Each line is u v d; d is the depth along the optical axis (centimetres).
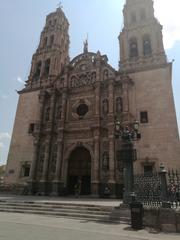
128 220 1515
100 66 3975
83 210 1803
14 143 4231
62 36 5356
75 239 980
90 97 3822
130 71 3862
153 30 4194
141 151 3203
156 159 3078
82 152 3622
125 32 4459
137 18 4559
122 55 4278
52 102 4031
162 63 3684
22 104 4588
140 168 3117
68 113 3897
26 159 3975
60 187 3362
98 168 3156
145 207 1461
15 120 4462
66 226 1325
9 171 4012
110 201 2380
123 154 1923
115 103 3581
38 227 1255
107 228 1312
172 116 3241
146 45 4250
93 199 2700
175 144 3064
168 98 3384
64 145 3650
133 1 4822
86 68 4156
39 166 3712
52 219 1591
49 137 3759
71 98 4012
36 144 3806
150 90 3562
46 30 5438
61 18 5534
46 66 4938
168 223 1357
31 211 1905
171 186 1568
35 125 3966
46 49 5097
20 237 972
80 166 3553
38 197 2897
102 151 3316
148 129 3303
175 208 1443
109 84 3662
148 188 1617
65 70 4288
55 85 4338
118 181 3041
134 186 1691
